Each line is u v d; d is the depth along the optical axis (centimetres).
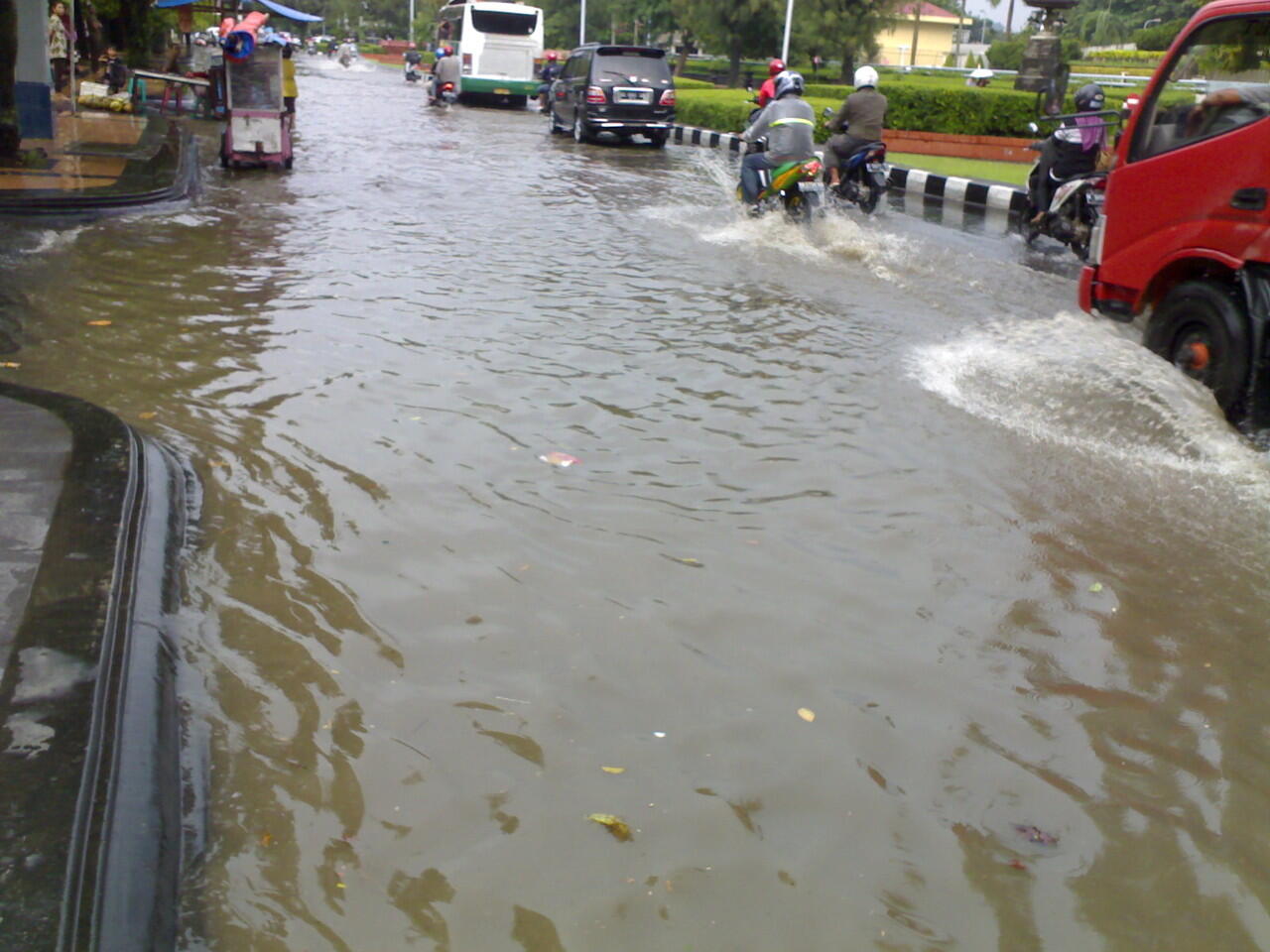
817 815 302
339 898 265
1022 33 5544
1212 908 278
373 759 316
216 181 1416
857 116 1407
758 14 4331
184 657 358
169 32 3353
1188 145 662
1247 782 329
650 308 848
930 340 801
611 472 525
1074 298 973
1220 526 507
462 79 3253
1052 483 546
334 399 604
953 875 284
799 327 817
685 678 362
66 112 1945
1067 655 392
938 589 433
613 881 275
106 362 649
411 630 382
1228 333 625
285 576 414
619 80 2308
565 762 319
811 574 438
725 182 1708
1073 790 320
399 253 1012
